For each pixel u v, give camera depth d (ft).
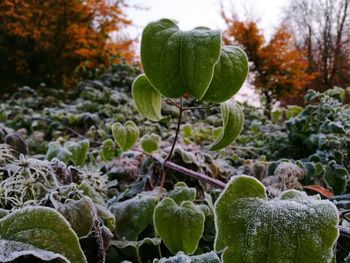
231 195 0.53
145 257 0.84
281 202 0.52
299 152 1.94
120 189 1.37
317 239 0.48
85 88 4.62
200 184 1.27
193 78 0.61
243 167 1.57
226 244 0.50
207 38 0.61
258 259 0.48
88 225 0.64
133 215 0.88
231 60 0.67
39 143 2.94
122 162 1.51
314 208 0.50
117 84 5.20
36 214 0.52
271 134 2.26
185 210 0.78
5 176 0.84
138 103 0.89
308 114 1.90
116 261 0.81
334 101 1.79
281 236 0.48
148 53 0.63
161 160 1.26
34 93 4.93
